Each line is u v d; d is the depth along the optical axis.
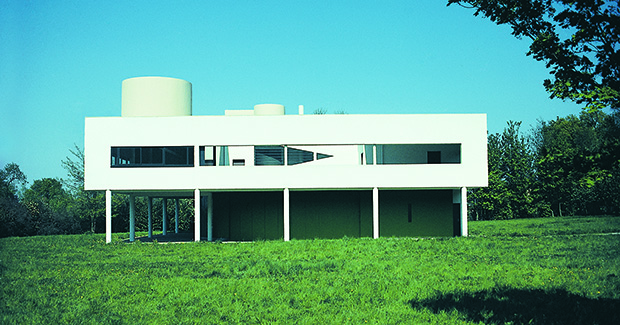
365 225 29.08
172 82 29.66
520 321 8.83
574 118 58.78
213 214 30.59
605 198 45.59
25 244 27.06
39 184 70.81
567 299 10.32
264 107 33.28
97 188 26.98
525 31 6.04
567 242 22.11
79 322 9.42
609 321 8.59
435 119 26.86
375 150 27.16
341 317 9.42
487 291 11.47
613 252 17.91
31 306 10.84
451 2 6.25
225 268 16.12
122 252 22.20
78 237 34.09
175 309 10.42
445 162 30.36
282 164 28.52
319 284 12.85
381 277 13.82
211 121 27.14
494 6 5.99
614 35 5.45
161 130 27.22
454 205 29.44
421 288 12.11
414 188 27.89
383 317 9.36
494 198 56.44
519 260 16.56
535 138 58.84
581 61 5.79
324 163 31.31
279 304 10.78
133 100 29.33
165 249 23.00
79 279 14.39
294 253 20.28
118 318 9.70
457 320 9.06
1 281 14.14
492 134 59.12
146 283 13.48
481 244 21.91
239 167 27.12
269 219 29.69
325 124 26.92
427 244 22.38
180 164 27.23
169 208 50.28
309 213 29.30
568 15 5.56
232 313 10.02
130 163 27.20
